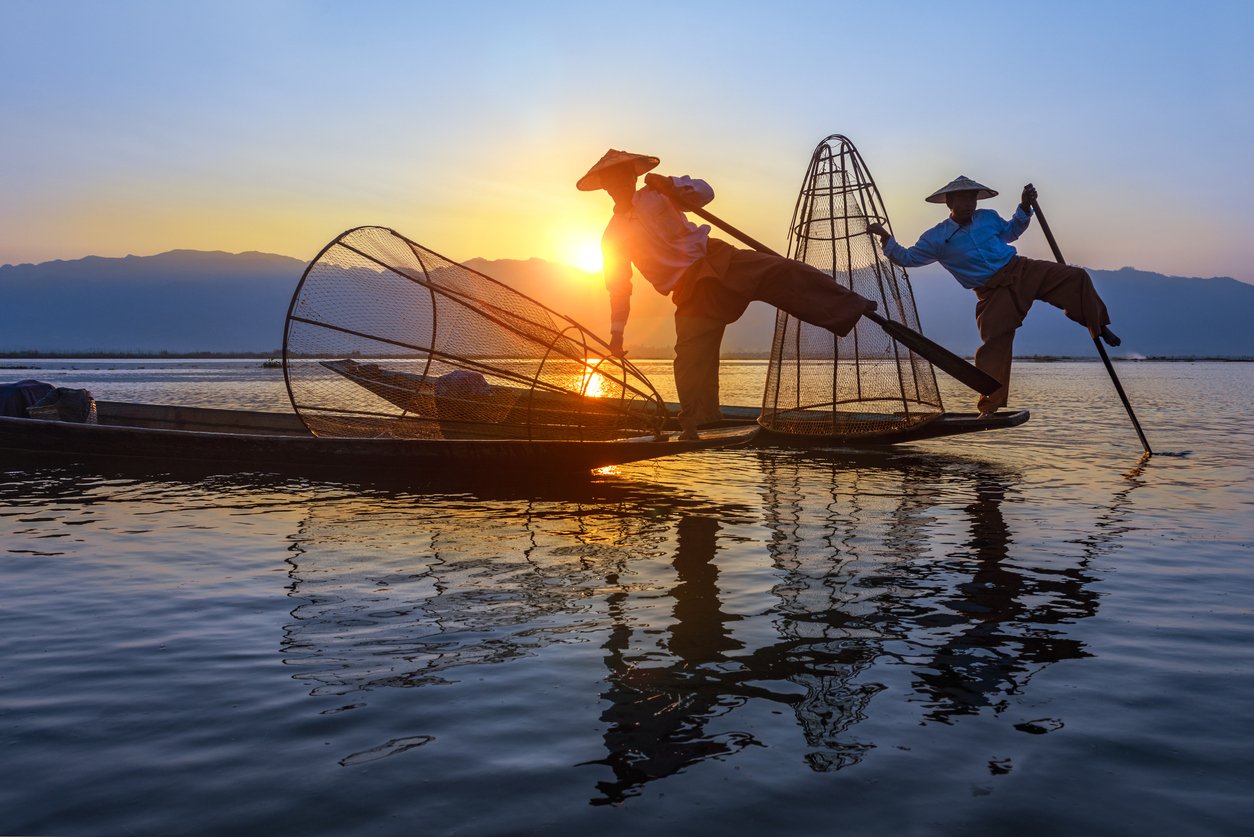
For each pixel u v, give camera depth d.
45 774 2.85
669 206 7.58
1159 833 2.51
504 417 9.66
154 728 3.20
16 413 10.80
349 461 9.27
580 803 2.68
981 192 10.71
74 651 4.02
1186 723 3.25
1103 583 5.18
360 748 3.05
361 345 9.38
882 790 2.75
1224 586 5.11
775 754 3.00
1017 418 11.04
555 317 9.35
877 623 4.43
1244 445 12.94
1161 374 61.34
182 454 9.66
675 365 8.23
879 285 11.38
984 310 10.98
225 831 2.52
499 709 3.37
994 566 5.59
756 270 7.86
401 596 4.91
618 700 3.46
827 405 12.23
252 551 6.00
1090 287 10.63
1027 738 3.12
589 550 6.04
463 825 2.55
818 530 6.73
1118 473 9.86
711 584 5.16
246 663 3.87
